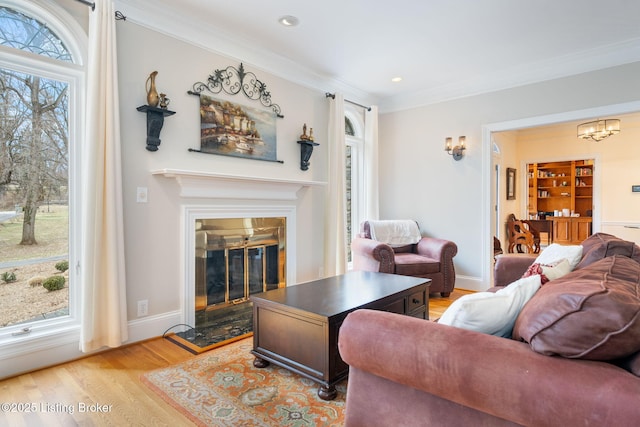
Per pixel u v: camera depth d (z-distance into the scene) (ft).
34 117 7.61
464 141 14.58
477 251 14.48
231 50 10.83
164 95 8.98
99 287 7.91
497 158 21.83
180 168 9.72
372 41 10.95
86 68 8.05
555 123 12.84
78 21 7.92
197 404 6.14
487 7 9.07
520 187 25.25
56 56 7.86
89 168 7.67
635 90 11.23
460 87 14.66
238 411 5.93
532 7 9.07
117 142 8.10
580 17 9.59
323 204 14.14
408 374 3.85
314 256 13.73
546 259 8.21
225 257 10.89
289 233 12.71
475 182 14.49
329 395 6.28
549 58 12.31
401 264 12.85
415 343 3.82
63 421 5.70
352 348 4.33
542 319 3.30
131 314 8.80
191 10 9.20
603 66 11.71
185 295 9.80
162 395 6.42
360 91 15.60
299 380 6.97
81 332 7.73
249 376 7.13
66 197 8.05
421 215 15.98
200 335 9.38
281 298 7.48
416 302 8.73
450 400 3.72
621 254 6.15
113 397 6.37
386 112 16.96
